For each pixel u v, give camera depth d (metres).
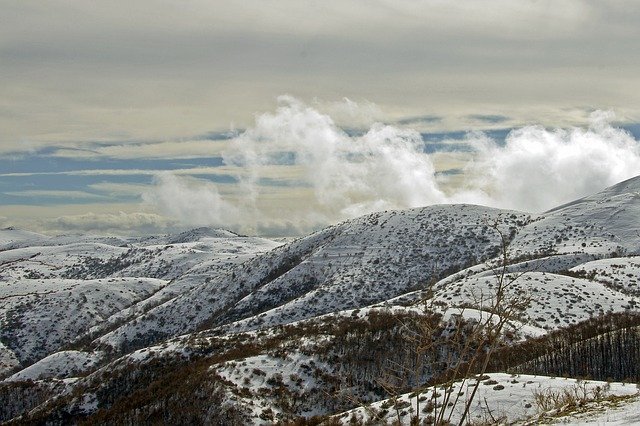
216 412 55.72
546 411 17.84
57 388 103.06
